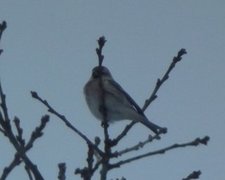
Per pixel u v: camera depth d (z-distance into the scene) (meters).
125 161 9.84
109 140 10.27
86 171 8.87
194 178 9.80
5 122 8.40
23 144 8.47
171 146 10.30
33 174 8.40
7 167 8.02
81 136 10.10
